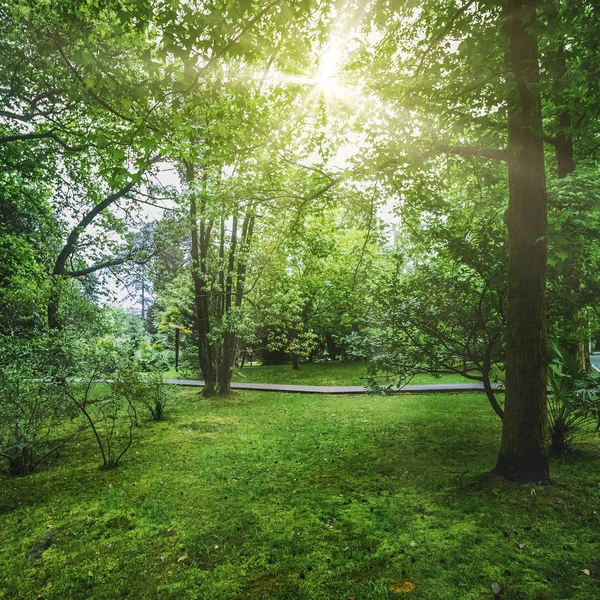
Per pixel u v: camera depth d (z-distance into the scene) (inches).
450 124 253.4
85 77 164.1
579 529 161.0
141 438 345.1
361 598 126.8
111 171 165.5
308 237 437.4
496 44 207.9
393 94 267.4
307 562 148.2
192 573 144.7
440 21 254.7
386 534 165.8
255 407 486.6
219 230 591.5
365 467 252.8
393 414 414.0
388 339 289.7
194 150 313.3
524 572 136.0
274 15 168.7
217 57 161.0
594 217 229.3
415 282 282.4
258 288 604.4
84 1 221.8
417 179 275.7
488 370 264.5
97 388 410.0
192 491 221.6
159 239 676.1
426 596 126.3
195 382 737.0
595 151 361.1
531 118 200.2
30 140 518.9
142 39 291.3
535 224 200.1
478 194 290.2
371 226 324.5
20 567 153.2
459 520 173.6
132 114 333.4
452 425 354.9
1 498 220.4
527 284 201.0
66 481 244.8
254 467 259.4
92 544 168.1
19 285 447.5
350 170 272.1
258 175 335.0
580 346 347.3
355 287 311.3
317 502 201.0
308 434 344.5
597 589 125.7
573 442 273.9
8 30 392.5
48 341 282.7
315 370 845.8
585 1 180.5
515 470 202.2
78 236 670.5
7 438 243.9
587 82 196.2
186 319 839.1
